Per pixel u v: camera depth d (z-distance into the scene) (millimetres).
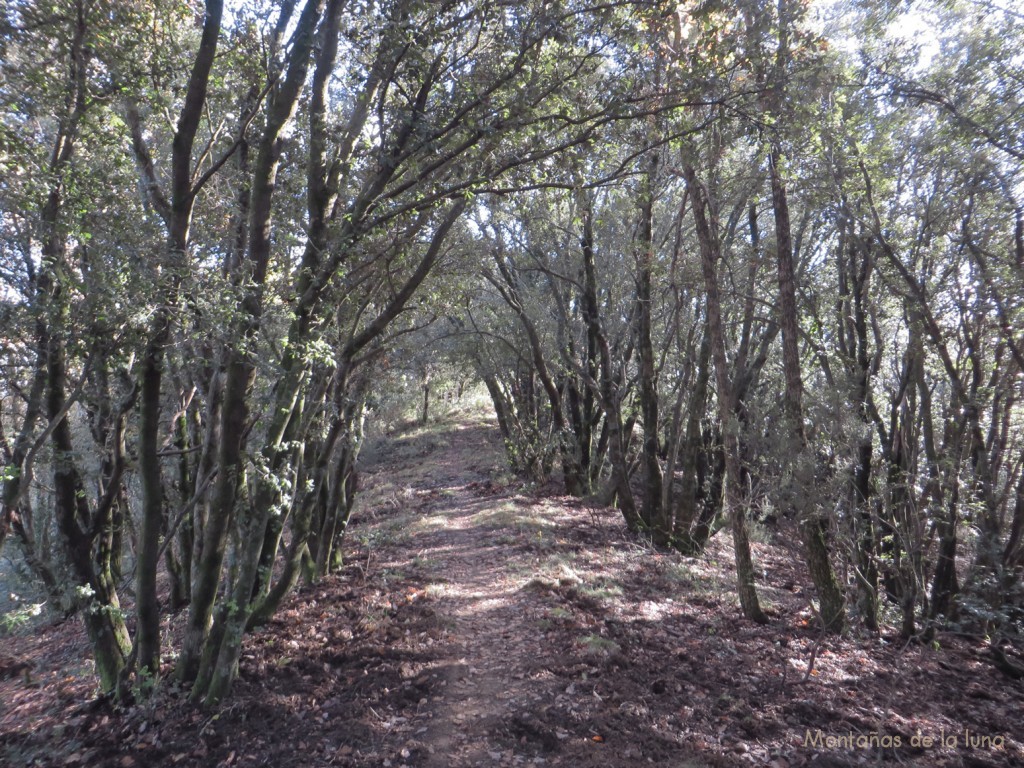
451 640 7461
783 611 9609
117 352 5422
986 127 8273
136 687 5910
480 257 12672
